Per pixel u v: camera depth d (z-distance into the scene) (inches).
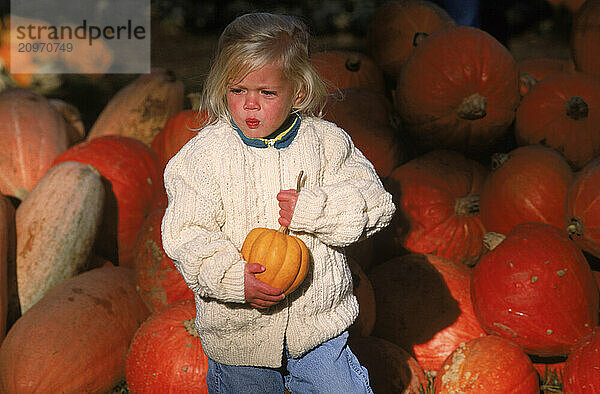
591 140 265.9
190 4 796.6
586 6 303.0
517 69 274.7
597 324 210.2
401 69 291.7
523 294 205.2
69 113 365.1
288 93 148.3
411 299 225.8
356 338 212.2
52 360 210.8
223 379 164.9
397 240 262.4
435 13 322.7
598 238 221.0
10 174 292.8
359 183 153.0
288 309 154.6
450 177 269.0
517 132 280.4
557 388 209.9
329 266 156.2
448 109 269.0
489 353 197.9
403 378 201.6
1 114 304.0
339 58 322.3
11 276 240.2
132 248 281.3
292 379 162.2
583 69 301.1
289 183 152.9
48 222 244.7
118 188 276.1
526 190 243.1
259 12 158.4
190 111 301.0
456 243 259.8
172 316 214.8
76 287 230.8
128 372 211.5
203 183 149.9
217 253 143.5
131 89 353.1
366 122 285.3
